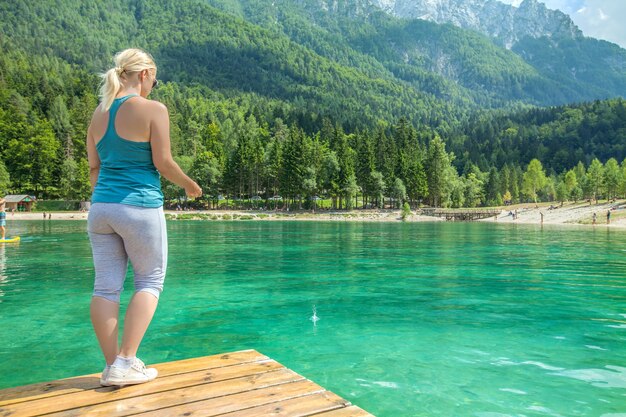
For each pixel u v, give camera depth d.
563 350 4.80
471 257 14.89
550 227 45.34
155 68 3.15
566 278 10.10
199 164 91.62
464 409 3.34
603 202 80.19
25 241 20.86
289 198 91.06
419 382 3.88
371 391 3.67
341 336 5.31
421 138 189.00
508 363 4.36
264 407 2.53
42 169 91.62
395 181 91.62
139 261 2.88
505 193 135.38
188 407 2.51
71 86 138.38
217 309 6.78
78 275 10.09
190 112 162.62
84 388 2.78
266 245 20.14
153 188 2.88
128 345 2.83
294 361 4.42
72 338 5.17
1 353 4.62
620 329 5.64
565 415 3.24
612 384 3.83
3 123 96.56
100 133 2.83
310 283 9.35
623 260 13.95
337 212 83.06
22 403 2.54
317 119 178.50
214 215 72.31
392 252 16.70
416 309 6.79
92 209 2.82
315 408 2.53
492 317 6.27
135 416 2.38
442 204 102.69
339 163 91.19
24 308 6.73
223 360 3.36
